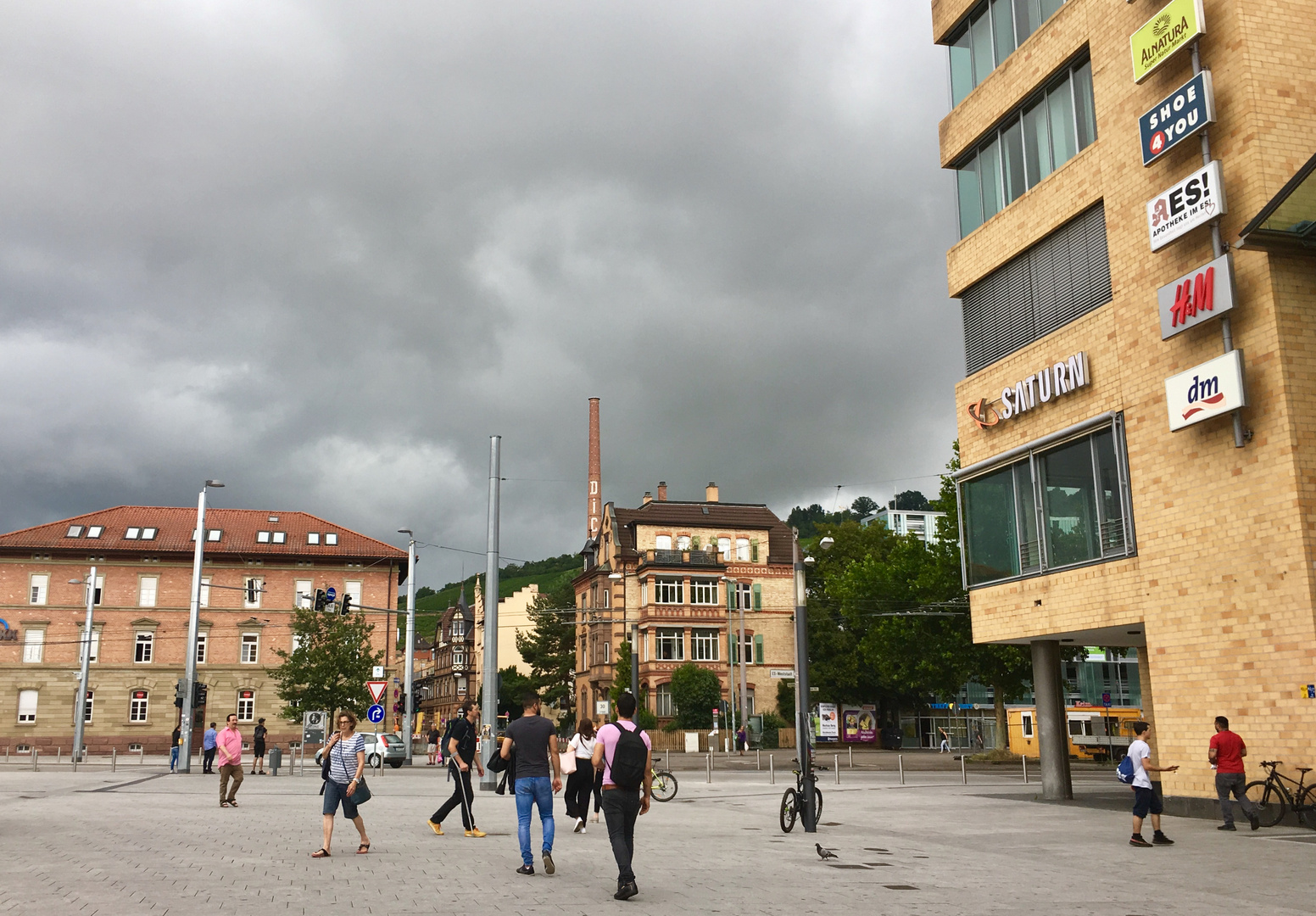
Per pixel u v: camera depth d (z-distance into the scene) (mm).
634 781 10250
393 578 70875
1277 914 9719
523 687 102062
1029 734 54219
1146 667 29984
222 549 68188
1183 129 19344
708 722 65500
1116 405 21453
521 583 176250
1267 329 17781
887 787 30984
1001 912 9672
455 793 16484
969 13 27375
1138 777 15320
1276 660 17344
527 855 11852
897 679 49562
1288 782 16969
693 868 12750
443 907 9516
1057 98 24078
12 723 63844
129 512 70438
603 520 78188
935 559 46812
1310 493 17203
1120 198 21500
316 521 73438
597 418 98812
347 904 9594
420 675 144375
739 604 62656
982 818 20109
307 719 44500
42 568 65938
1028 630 24000
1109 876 12195
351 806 13672
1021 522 24469
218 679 66625
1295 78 18672
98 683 65125
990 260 26125
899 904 10055
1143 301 20734
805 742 18078
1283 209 17078
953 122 27844
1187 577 19250
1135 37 20672
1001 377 25484
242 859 12930
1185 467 19422
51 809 20688
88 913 8977
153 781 32156
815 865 13102
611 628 74938
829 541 29422
